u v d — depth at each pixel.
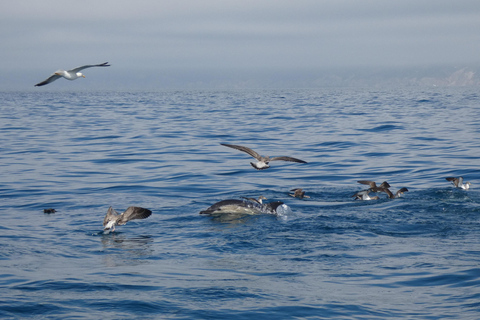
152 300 10.46
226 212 18.62
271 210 18.55
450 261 12.92
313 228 16.44
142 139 41.56
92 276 11.95
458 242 14.73
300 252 13.95
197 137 42.56
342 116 64.75
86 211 19.12
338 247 14.38
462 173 26.72
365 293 10.95
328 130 47.25
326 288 11.25
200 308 10.09
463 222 17.02
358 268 12.59
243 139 41.00
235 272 12.34
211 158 32.38
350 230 16.17
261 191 22.88
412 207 19.14
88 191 23.03
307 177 26.61
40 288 11.07
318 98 139.12
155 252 14.02
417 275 11.99
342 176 26.77
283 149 35.72
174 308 10.10
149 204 20.38
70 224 17.09
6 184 24.42
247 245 14.67
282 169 28.83
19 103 111.94
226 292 10.95
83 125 54.34
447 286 11.26
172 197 21.86
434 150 34.19
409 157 31.81
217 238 15.42
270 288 11.24
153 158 32.34
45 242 14.88
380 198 21.06
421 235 15.56
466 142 37.31
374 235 15.59
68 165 29.91
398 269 12.45
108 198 21.55
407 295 10.80
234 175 27.12
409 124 51.72
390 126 50.00
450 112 69.62
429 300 10.51
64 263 12.98
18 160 31.52
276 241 15.04
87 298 10.54
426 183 24.75
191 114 71.88
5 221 17.42
